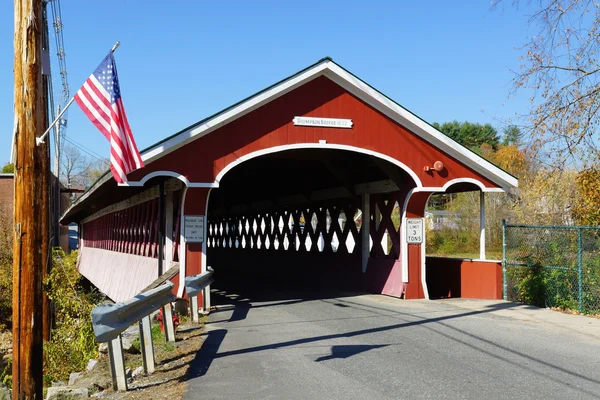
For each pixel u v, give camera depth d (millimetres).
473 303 12445
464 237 37188
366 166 14547
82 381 6711
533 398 5469
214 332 9234
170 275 11141
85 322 12445
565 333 8852
